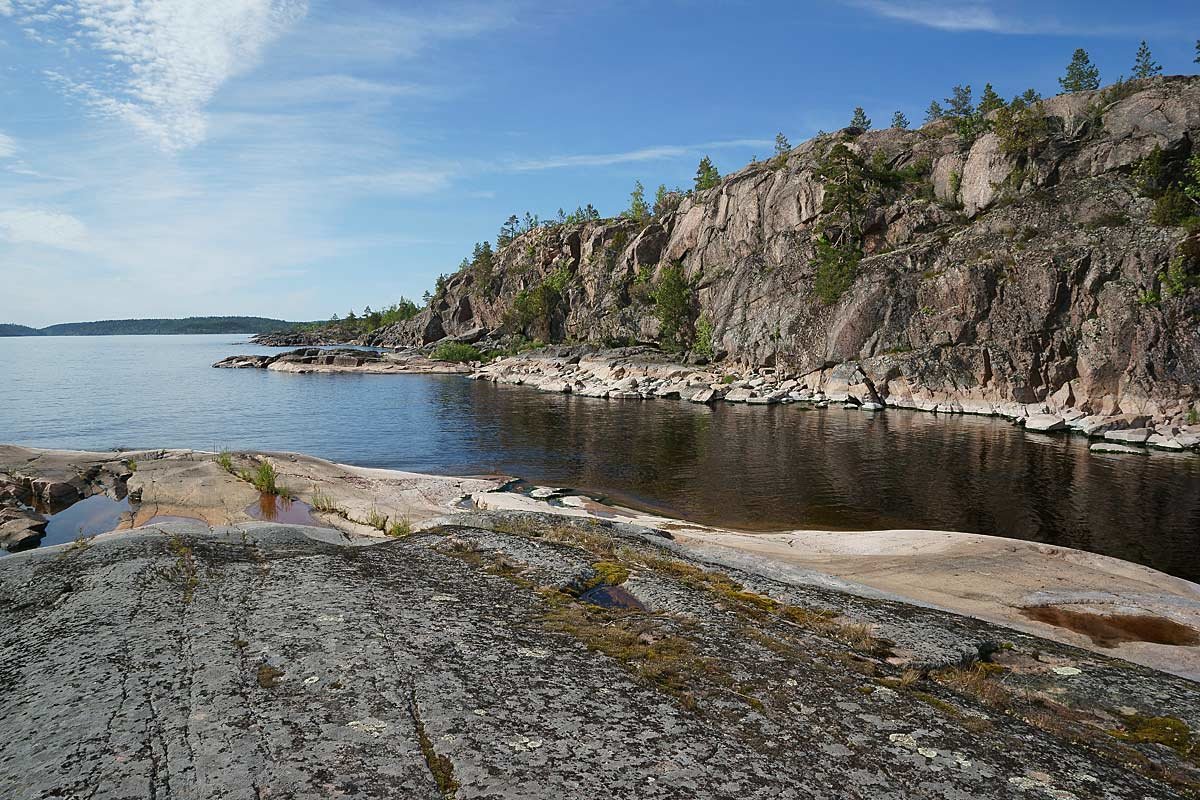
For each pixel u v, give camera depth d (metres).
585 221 166.00
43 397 71.75
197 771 5.37
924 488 32.00
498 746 5.98
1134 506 28.59
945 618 11.55
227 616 8.88
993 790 5.88
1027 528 25.50
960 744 6.67
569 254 153.88
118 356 170.50
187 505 24.17
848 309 72.81
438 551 13.22
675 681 7.64
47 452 31.08
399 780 5.37
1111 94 73.69
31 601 9.93
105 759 5.50
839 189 86.25
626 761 5.90
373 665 7.39
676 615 10.16
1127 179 64.88
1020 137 74.56
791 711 7.13
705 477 34.56
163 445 43.97
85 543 13.63
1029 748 6.80
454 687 7.01
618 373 92.50
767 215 102.94
